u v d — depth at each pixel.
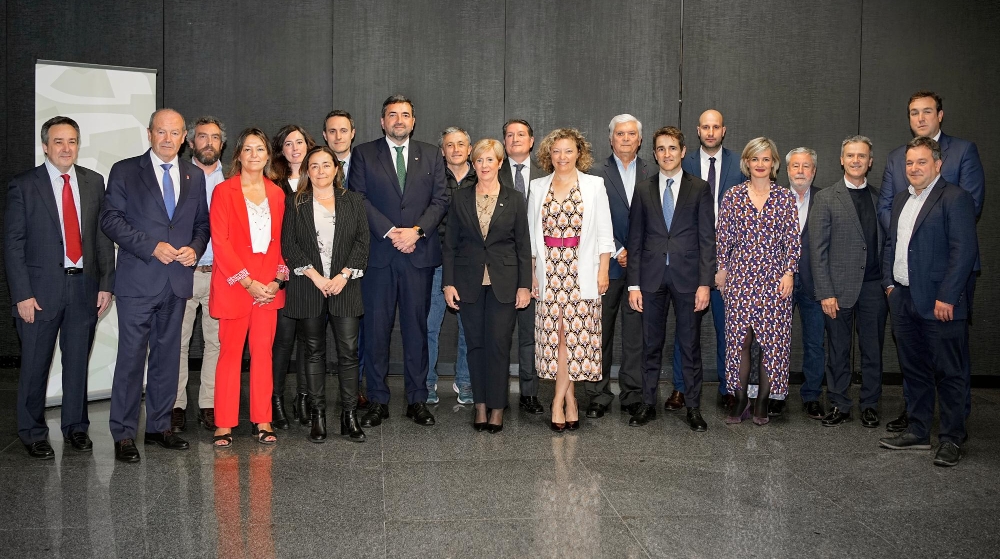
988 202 6.00
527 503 3.35
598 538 2.99
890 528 3.13
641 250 4.68
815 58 6.05
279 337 4.47
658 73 6.11
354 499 3.38
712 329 6.18
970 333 6.05
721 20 6.06
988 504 3.41
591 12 6.08
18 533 2.98
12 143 5.97
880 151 6.08
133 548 2.86
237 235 4.09
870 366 4.84
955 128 6.04
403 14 6.07
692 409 4.66
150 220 4.00
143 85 5.45
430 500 3.38
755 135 6.11
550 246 4.41
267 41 6.05
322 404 4.30
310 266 4.16
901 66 6.04
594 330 4.44
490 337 4.42
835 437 4.47
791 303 4.73
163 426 4.14
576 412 4.58
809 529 3.11
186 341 4.60
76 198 4.04
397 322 6.23
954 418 4.04
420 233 4.58
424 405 4.75
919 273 4.07
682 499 3.42
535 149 6.13
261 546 2.88
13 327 6.07
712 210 4.60
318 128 6.10
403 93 6.10
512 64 6.10
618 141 4.88
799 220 5.07
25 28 5.91
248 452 4.05
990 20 5.98
